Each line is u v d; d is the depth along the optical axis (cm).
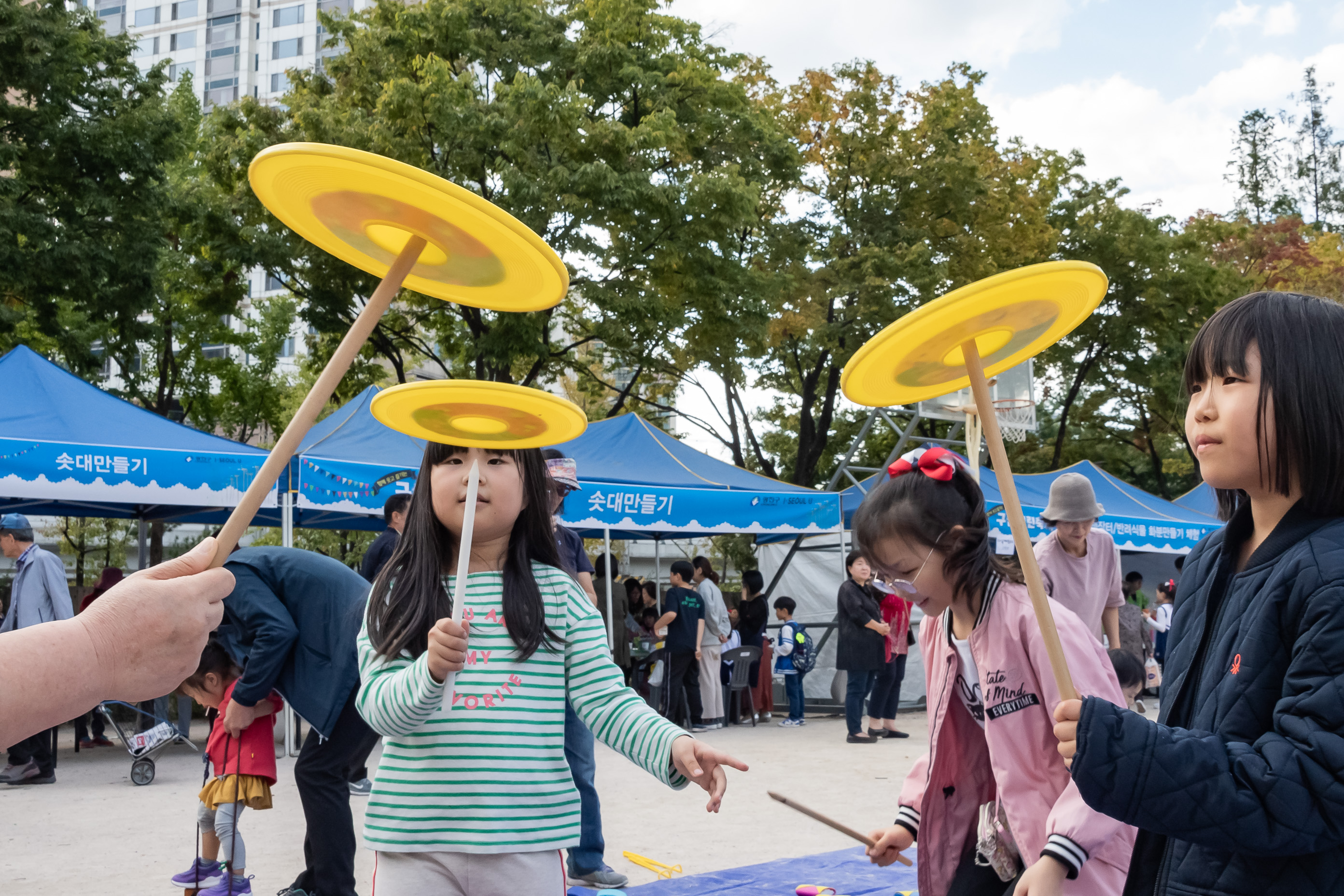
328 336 1872
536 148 1569
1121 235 2284
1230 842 133
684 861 503
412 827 214
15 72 1451
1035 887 192
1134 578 1365
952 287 2027
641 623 1291
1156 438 2830
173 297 1927
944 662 247
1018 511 146
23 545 746
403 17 1652
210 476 873
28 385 869
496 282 140
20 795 710
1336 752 130
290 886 420
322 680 380
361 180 121
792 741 1001
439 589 229
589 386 2088
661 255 1620
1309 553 142
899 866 483
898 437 2384
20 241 1488
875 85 2062
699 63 1769
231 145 1667
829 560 1384
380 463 945
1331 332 149
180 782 772
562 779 225
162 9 5906
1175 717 163
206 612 118
